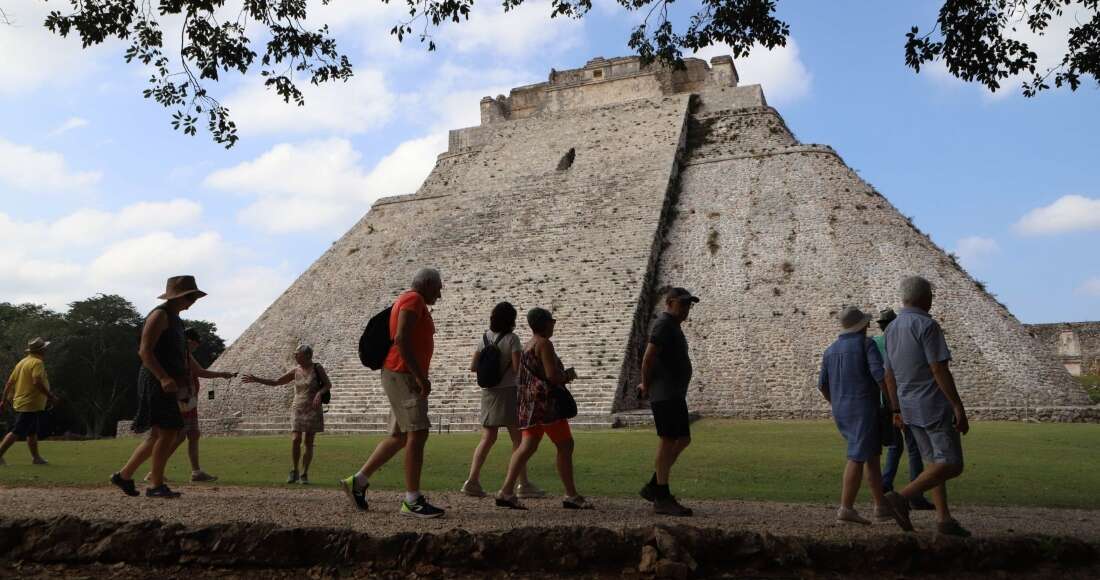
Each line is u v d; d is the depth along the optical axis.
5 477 10.87
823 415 23.75
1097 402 25.41
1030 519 8.03
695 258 30.94
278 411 28.41
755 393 25.45
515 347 8.88
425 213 38.19
